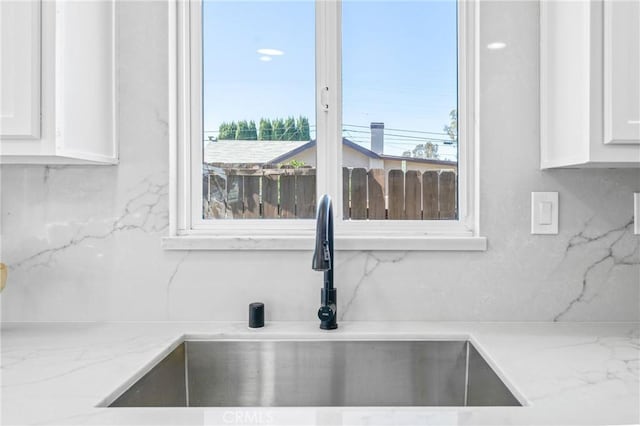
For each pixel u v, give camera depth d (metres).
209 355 1.22
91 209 1.33
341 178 1.43
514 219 1.32
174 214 1.38
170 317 1.33
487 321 1.32
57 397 0.81
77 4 1.13
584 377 0.90
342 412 0.75
